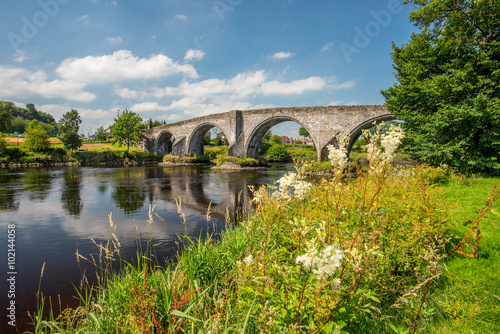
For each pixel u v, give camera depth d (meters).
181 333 3.15
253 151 53.78
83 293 5.77
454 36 16.03
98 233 10.05
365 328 2.94
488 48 14.27
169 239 9.21
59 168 42.44
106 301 3.86
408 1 17.75
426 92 15.46
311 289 2.33
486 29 14.96
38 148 54.12
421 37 17.59
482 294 3.49
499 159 13.20
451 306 3.12
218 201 16.47
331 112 39.50
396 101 18.45
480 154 13.35
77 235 9.84
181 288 3.95
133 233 9.98
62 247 8.67
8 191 19.56
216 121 55.97
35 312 5.12
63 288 6.05
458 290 3.62
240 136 51.72
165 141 78.56
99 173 34.19
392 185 6.70
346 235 3.43
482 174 12.94
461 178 11.26
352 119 37.78
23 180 26.09
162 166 50.53
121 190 20.42
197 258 4.73
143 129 66.69
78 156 55.34
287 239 3.88
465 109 12.70
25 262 7.54
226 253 5.03
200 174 34.28
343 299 2.50
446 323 3.03
